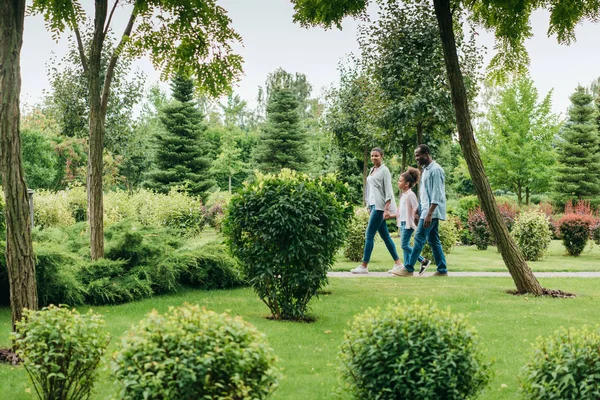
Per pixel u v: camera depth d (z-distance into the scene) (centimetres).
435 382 314
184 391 272
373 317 351
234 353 281
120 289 768
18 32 490
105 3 824
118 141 2031
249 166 5312
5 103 482
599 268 1273
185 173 3944
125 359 290
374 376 329
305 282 645
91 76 834
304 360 488
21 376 440
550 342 332
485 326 617
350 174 4234
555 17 891
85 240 974
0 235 721
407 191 1038
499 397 399
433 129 1941
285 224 625
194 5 768
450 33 802
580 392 299
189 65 840
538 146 3344
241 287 927
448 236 1502
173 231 1019
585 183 3788
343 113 3072
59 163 4106
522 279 829
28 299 491
